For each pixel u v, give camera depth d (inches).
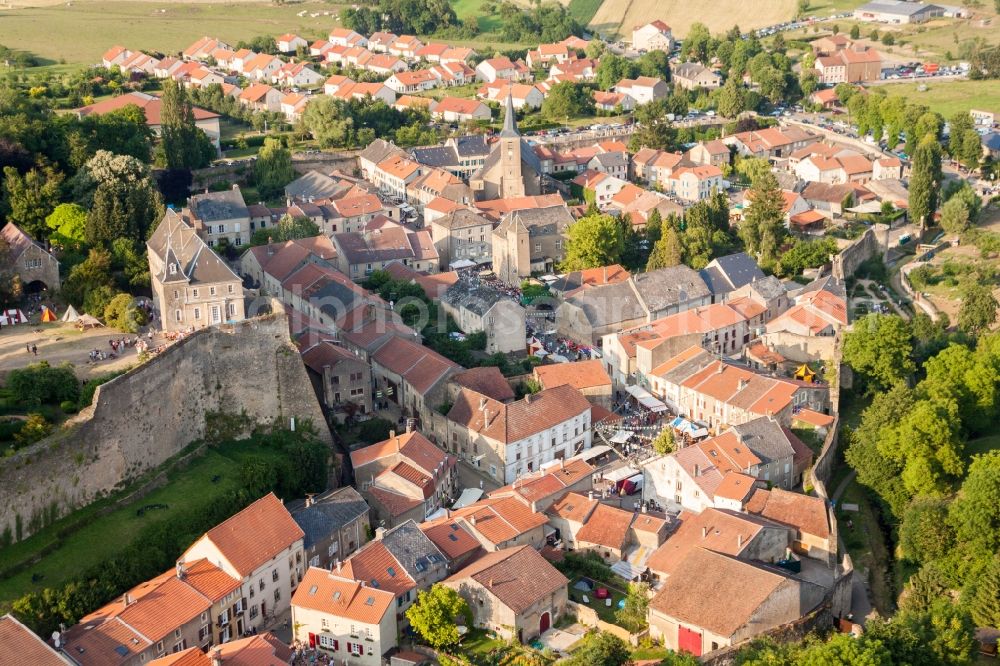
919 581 6422.2
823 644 5693.9
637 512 7145.7
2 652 5285.4
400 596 6141.7
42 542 6299.2
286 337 7726.4
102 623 5708.7
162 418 7175.2
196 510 6776.6
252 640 5629.9
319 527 6752.0
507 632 6077.8
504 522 6899.6
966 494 6811.0
